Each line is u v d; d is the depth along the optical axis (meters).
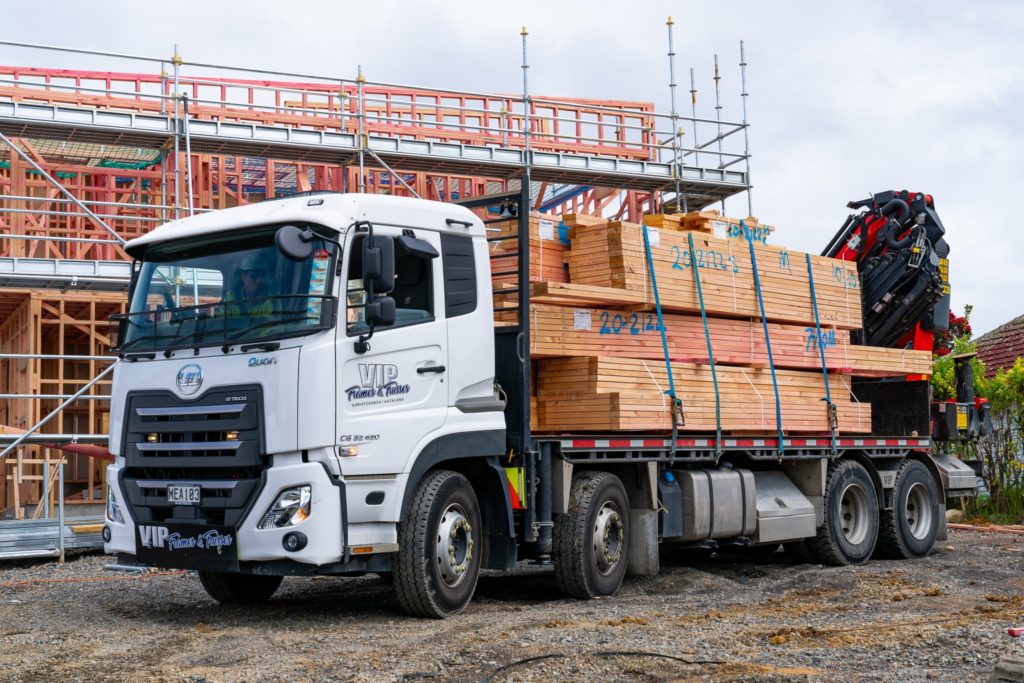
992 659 6.22
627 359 9.66
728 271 10.62
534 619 7.82
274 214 7.54
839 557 11.73
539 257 9.59
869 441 12.24
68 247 18.47
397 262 7.88
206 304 7.64
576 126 22.00
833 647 6.63
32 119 14.52
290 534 7.10
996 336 25.62
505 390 8.84
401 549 7.74
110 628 7.60
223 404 7.36
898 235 13.52
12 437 12.99
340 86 18.75
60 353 17.08
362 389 7.44
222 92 18.78
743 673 5.88
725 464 10.95
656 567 9.74
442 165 17.62
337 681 5.80
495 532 8.46
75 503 17.52
